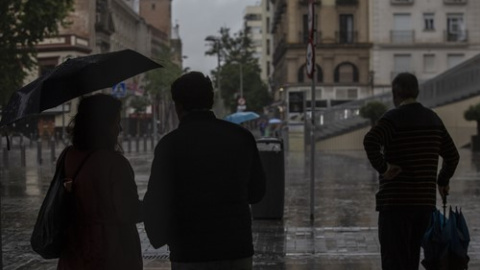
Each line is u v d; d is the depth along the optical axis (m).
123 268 3.58
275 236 8.82
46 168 21.67
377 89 57.34
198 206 3.27
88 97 3.72
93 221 3.54
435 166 4.79
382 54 57.75
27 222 10.29
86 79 3.81
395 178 4.76
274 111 67.19
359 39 57.72
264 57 112.56
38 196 13.75
